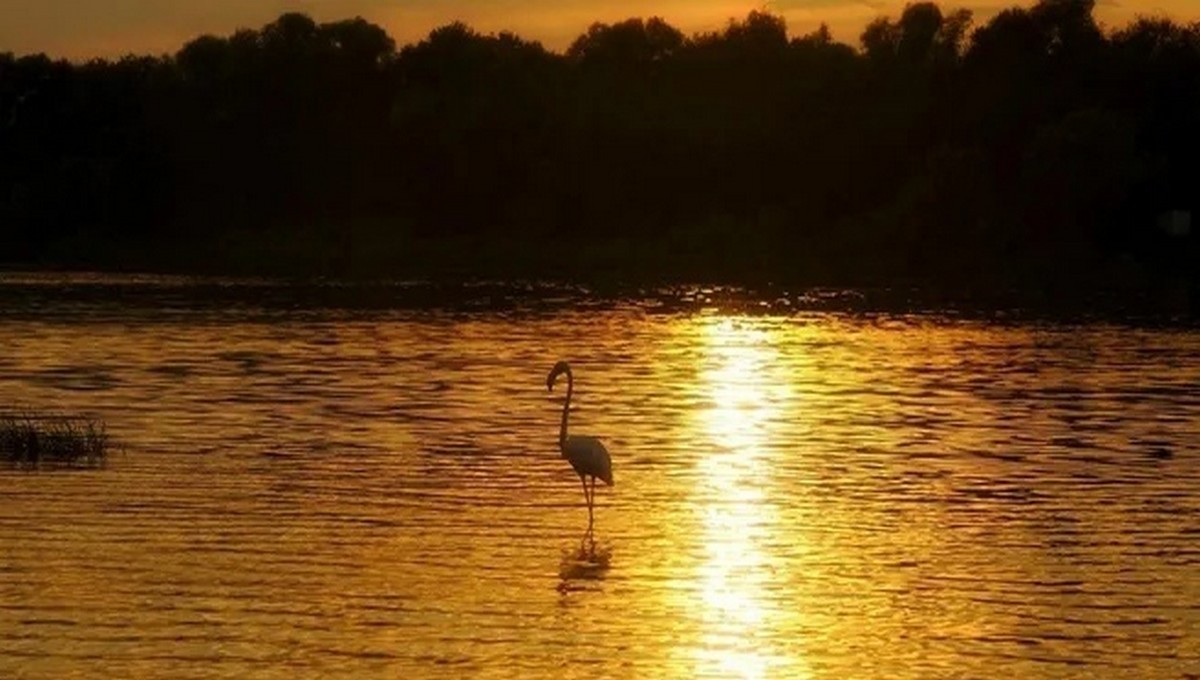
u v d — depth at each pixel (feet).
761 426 172.76
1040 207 424.87
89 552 111.04
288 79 534.37
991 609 100.07
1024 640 93.91
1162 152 439.22
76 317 308.81
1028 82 458.50
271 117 530.27
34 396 192.34
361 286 403.13
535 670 87.51
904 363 239.30
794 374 223.92
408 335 278.26
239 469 141.79
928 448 158.30
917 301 360.28
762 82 529.86
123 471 140.05
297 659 88.89
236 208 518.78
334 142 516.73
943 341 273.54
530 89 513.04
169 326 291.17
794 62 533.14
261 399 190.49
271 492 131.64
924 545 115.96
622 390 203.82
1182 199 435.94
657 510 126.72
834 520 123.75
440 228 511.40
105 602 99.09
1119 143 414.41
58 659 88.48
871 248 447.83
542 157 498.28
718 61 533.96
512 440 160.04
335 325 296.30
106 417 173.99
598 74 538.88
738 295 378.32
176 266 474.08
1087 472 145.28
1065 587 105.09
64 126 522.06
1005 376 222.69
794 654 90.89
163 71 549.13
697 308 342.23
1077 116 418.31
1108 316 323.78
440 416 177.06
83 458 146.82
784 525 121.80
